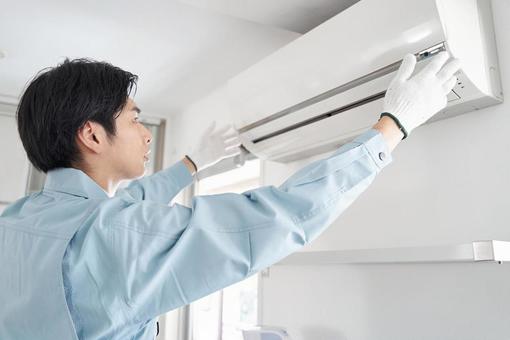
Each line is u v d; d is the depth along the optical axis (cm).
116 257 64
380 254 106
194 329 269
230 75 232
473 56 108
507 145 114
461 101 114
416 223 135
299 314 174
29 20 180
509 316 109
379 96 123
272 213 66
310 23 165
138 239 65
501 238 113
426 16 101
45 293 64
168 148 302
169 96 266
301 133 157
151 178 132
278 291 186
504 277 111
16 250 70
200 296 65
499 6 120
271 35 189
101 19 179
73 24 183
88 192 75
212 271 64
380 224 147
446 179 128
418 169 137
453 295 122
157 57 212
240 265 65
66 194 75
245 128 173
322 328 162
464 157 124
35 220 71
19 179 256
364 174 72
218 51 205
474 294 117
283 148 173
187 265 65
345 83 127
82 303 65
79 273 65
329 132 148
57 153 77
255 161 241
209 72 229
